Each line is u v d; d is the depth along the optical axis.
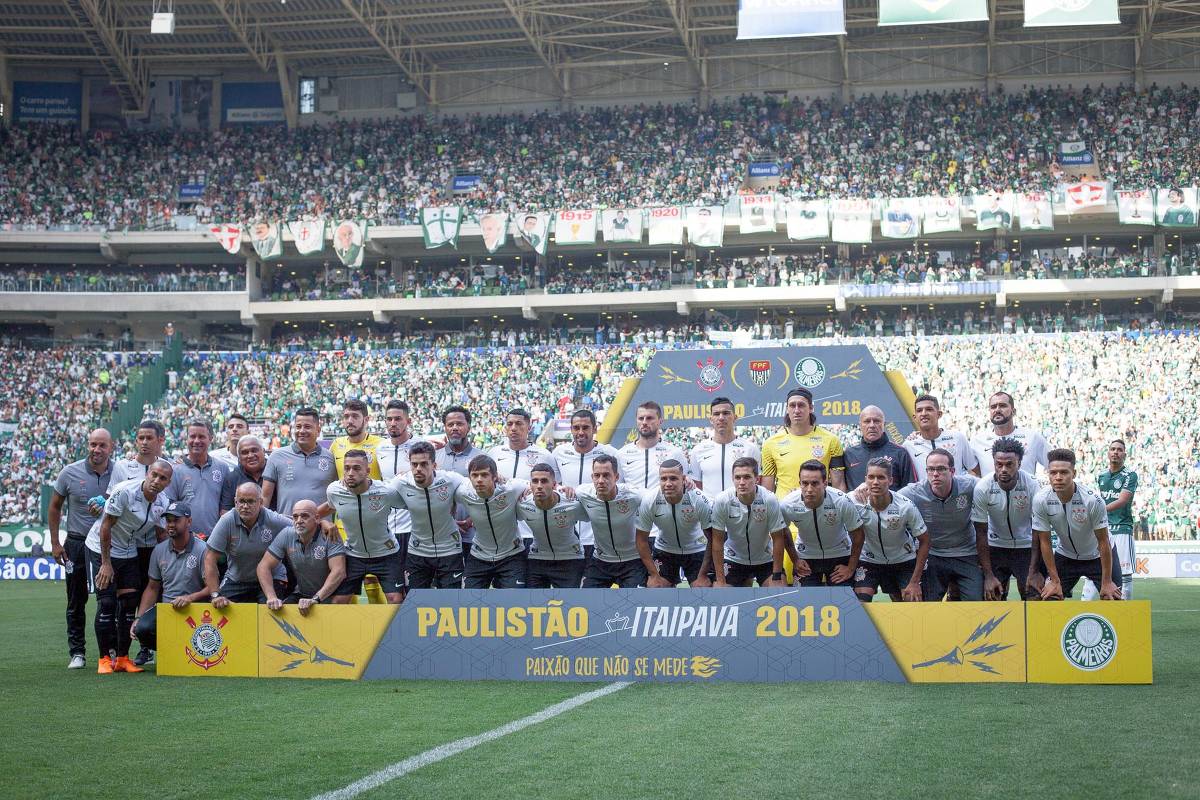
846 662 8.81
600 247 47.47
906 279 44.03
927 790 5.43
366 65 52.28
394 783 5.72
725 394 16.48
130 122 52.03
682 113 49.66
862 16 46.09
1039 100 47.03
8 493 37.75
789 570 11.39
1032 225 41.66
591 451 11.05
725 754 6.25
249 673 9.56
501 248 48.00
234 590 10.22
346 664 9.38
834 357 16.19
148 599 10.23
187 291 47.19
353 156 49.78
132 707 8.07
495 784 5.67
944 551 10.24
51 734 7.10
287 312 47.16
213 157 49.97
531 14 46.12
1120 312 44.88
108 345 45.88
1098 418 36.66
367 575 10.42
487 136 49.97
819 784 5.57
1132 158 44.06
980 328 43.84
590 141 49.22
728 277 45.94
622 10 45.56
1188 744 6.36
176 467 11.01
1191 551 24.80
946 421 37.72
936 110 47.59
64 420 41.34
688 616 9.02
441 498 10.22
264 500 10.87
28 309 46.22
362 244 45.28
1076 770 5.77
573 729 7.03
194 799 5.50
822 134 47.69
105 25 46.50
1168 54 47.12
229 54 50.44
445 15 46.25
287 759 6.31
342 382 43.19
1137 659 8.49
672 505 9.84
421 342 46.03
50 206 47.97
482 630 9.23
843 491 10.78
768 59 50.12
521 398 41.59
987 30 47.69
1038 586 9.82
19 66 51.59
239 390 43.19
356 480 9.80
